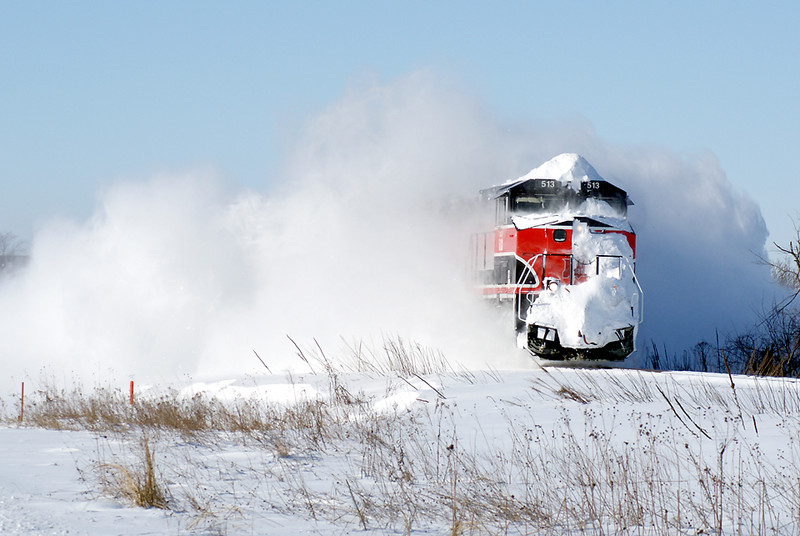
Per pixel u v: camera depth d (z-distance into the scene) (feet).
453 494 69.72
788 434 86.94
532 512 64.08
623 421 98.43
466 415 110.22
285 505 69.41
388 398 130.93
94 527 59.00
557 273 156.66
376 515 65.41
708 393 113.39
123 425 133.49
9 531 56.80
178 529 58.39
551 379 133.08
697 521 61.41
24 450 105.09
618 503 64.49
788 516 61.21
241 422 121.60
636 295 158.40
